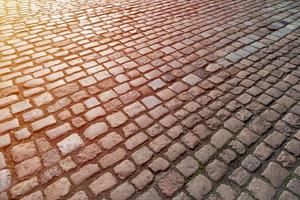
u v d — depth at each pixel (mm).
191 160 2768
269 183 2527
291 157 2777
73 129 3135
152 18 6082
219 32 5375
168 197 2430
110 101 3570
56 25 5746
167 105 3502
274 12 6316
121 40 5113
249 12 6328
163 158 2793
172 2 7062
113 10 6566
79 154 2830
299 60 4418
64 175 2613
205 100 3580
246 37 5176
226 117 3295
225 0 7148
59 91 3740
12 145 2916
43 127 3154
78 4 6980
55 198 2412
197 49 4773
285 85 3838
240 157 2787
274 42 4984
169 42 5016
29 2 7145
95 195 2445
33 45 4938
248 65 4312
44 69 4230
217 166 2699
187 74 4105
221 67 4266
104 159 2779
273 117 3283
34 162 2732
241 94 3676
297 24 5695
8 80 3965
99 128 3152
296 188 2479
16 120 3248
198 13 6332
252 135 3041
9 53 4668
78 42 5047
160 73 4129
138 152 2857
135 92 3736
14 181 2543
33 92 3719
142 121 3256
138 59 4488
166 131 3109
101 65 4332
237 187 2502
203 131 3105
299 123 3191
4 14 6312
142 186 2523
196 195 2441
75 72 4152
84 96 3652
